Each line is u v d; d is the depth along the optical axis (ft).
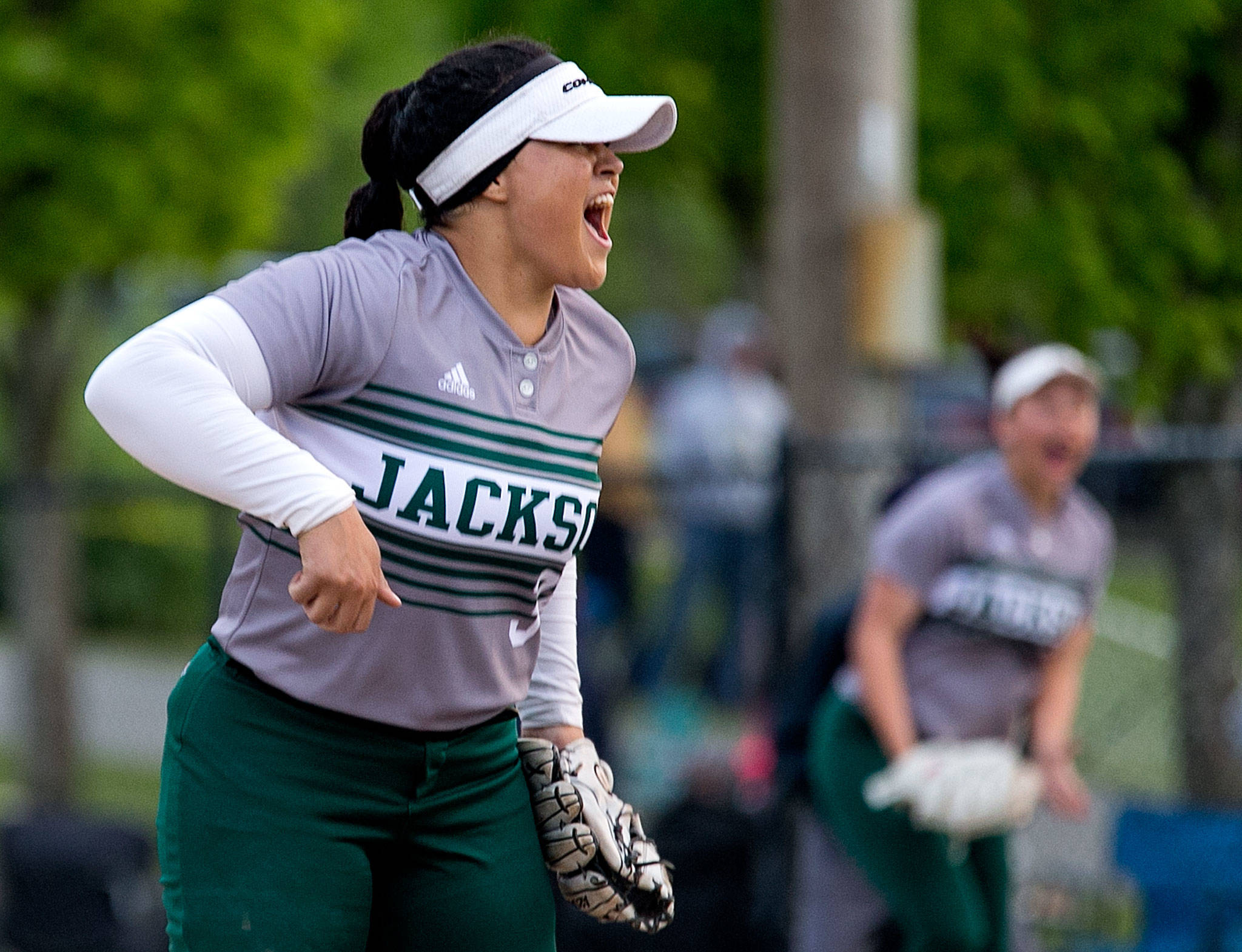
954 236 72.84
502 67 27.78
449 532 27.45
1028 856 68.23
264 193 86.48
